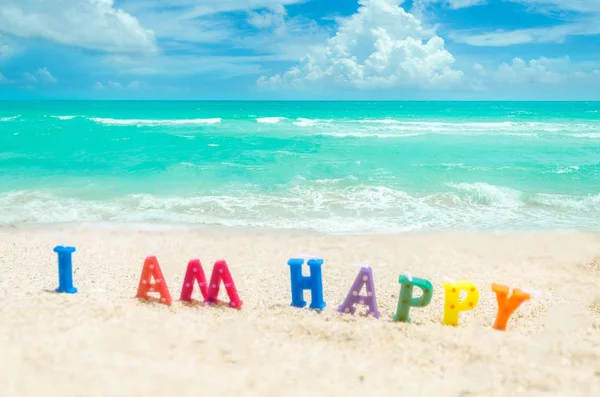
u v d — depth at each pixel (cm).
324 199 205
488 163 291
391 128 529
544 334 89
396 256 137
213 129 506
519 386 73
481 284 117
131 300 99
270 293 109
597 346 84
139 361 74
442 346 83
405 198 206
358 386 72
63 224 167
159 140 398
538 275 124
